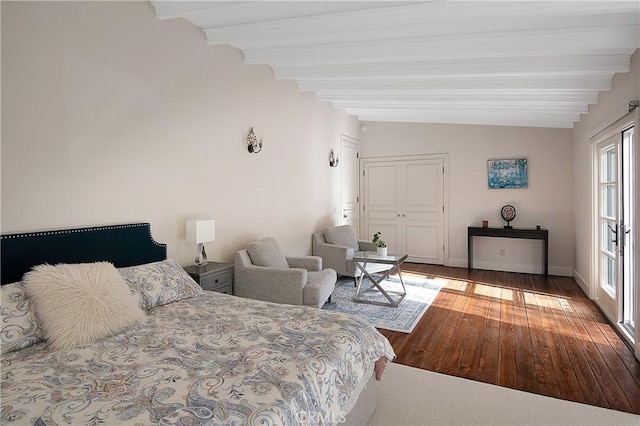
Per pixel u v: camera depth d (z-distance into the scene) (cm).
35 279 186
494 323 367
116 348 170
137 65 281
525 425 206
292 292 352
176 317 213
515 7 233
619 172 340
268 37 318
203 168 345
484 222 606
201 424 113
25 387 135
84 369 149
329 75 406
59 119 232
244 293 370
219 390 132
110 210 263
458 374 266
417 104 513
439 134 655
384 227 709
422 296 464
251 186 412
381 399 235
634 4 217
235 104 385
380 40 321
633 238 331
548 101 413
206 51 346
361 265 471
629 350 298
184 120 324
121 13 269
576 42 272
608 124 349
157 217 300
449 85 393
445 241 655
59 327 175
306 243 529
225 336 184
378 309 414
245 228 402
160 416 116
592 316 382
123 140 272
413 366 280
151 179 294
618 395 234
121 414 117
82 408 120
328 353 167
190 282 267
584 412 217
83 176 246
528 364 279
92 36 250
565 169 566
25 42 214
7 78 207
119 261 262
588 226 450
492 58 335
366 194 722
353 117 690
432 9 249
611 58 304
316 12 277
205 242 339
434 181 661
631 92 297
